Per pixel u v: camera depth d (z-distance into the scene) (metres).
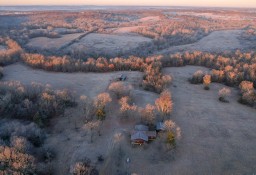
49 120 77.31
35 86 94.00
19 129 67.12
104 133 71.88
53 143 67.25
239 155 66.75
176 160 63.97
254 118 86.62
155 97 96.31
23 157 54.28
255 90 108.81
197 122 81.69
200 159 64.69
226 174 60.12
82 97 88.50
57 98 84.44
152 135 69.56
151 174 59.47
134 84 108.38
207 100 98.94
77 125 75.31
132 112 78.81
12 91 87.62
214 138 73.69
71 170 56.97
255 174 60.22
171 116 84.06
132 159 63.53
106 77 117.12
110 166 60.69
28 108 77.94
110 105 86.69
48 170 57.16
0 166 52.16
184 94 103.50
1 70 117.62
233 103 97.75
